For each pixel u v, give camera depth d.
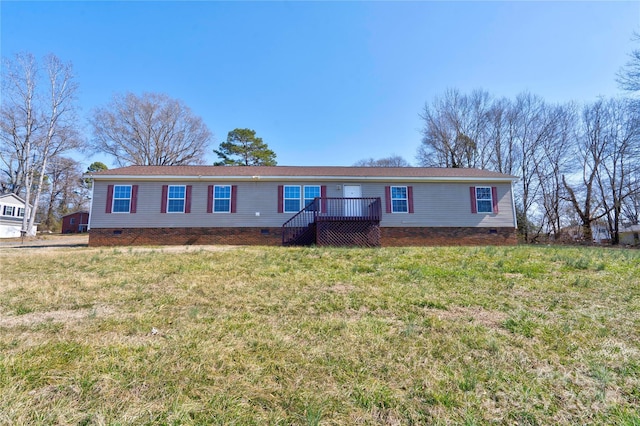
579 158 22.52
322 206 13.84
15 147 24.78
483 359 2.59
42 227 36.69
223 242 13.65
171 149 31.42
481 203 14.75
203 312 3.84
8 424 1.69
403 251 9.24
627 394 2.07
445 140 27.36
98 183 13.48
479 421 1.79
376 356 2.63
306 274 6.10
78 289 4.95
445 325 3.38
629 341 2.93
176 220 13.59
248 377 2.26
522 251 9.09
